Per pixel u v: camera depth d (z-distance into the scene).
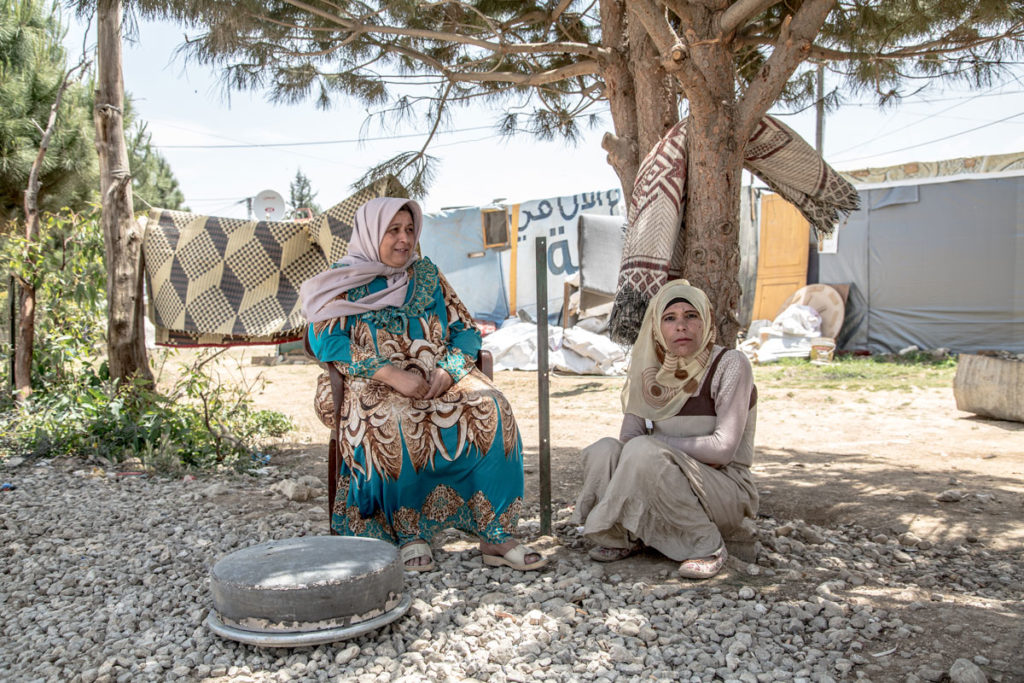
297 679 2.56
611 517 3.40
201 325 5.64
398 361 3.53
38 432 6.18
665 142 3.92
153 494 4.97
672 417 3.53
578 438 7.53
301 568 2.83
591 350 12.41
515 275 14.45
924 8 4.96
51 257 7.63
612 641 2.75
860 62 5.67
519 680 2.53
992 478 5.28
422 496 3.51
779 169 4.09
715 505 3.39
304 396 11.16
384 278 3.62
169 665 2.66
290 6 4.95
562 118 6.51
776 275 15.23
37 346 7.54
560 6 5.25
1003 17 4.65
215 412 6.71
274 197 9.70
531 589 3.25
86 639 2.86
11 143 11.60
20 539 4.05
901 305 14.22
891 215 14.21
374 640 2.84
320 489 5.19
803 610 2.97
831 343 13.66
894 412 8.90
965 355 8.49
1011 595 3.22
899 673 2.50
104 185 6.53
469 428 3.45
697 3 3.72
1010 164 13.20
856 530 4.14
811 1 3.61
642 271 3.87
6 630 3.02
